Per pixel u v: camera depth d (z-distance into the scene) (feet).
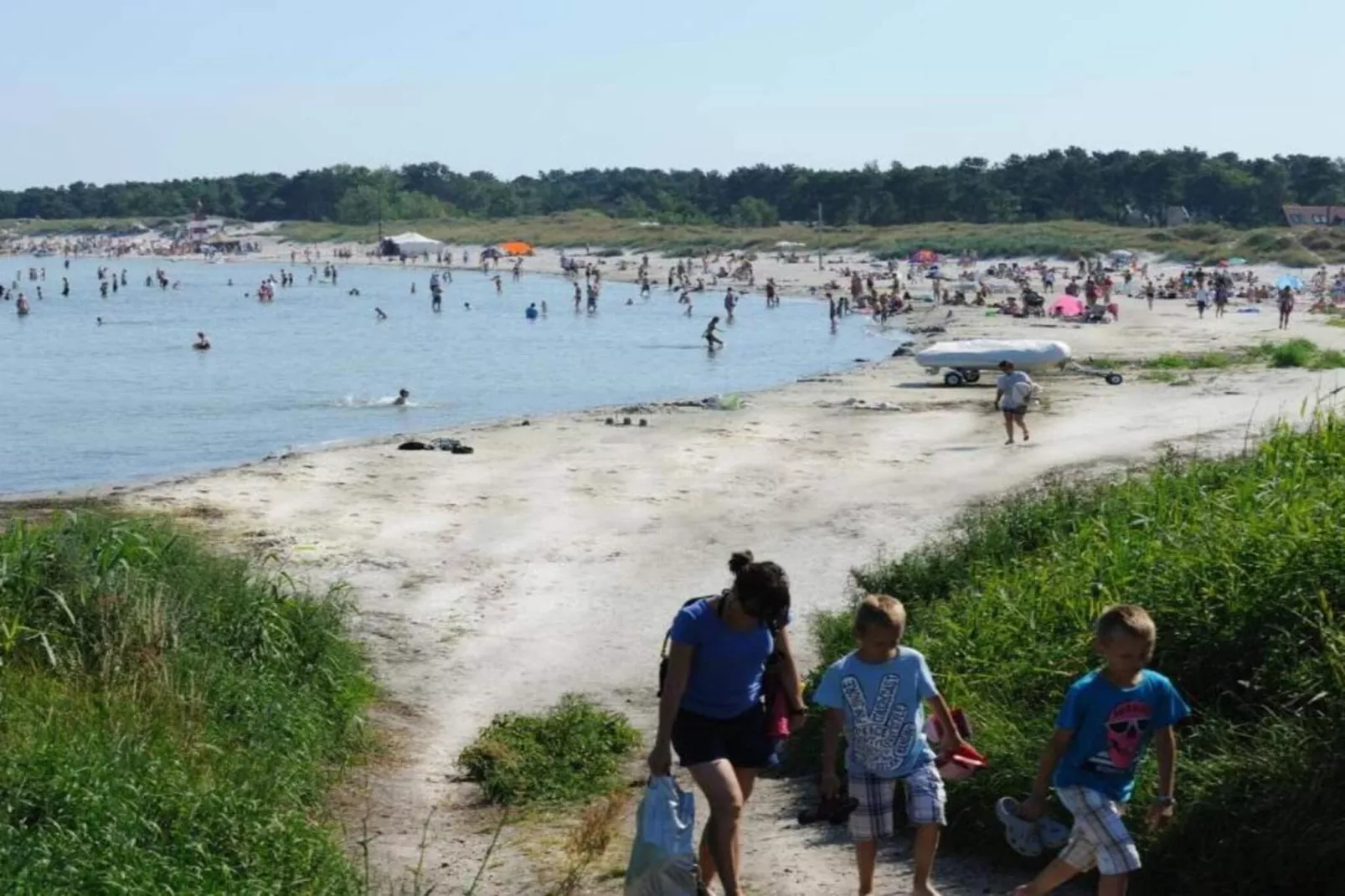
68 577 39.14
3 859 22.54
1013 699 31.86
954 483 80.12
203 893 23.40
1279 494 38.73
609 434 104.12
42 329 258.16
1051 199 612.29
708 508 75.46
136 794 25.98
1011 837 22.71
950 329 218.38
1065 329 208.44
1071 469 81.97
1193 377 131.85
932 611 39.78
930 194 600.80
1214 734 27.32
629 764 36.88
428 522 72.43
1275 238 426.51
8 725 29.17
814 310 299.17
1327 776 24.53
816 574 60.03
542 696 44.09
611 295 370.12
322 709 38.29
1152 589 33.45
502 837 31.12
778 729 24.04
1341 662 27.25
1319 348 164.45
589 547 66.44
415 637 51.31
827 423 108.17
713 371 177.58
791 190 653.71
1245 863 24.29
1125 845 21.44
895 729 23.80
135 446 118.01
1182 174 600.39
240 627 40.40
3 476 103.81
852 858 28.27
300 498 78.64
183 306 332.19
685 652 23.25
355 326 265.34
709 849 24.25
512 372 178.60
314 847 26.40
